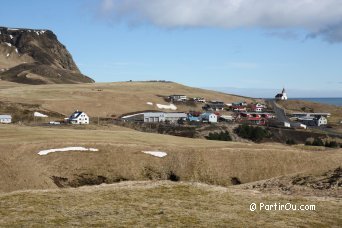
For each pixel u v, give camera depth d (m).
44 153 75.06
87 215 31.30
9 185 63.31
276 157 83.19
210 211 33.19
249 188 51.38
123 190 41.03
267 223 30.11
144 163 77.50
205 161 79.50
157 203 35.66
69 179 70.31
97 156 76.69
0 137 84.88
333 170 53.84
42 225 28.22
